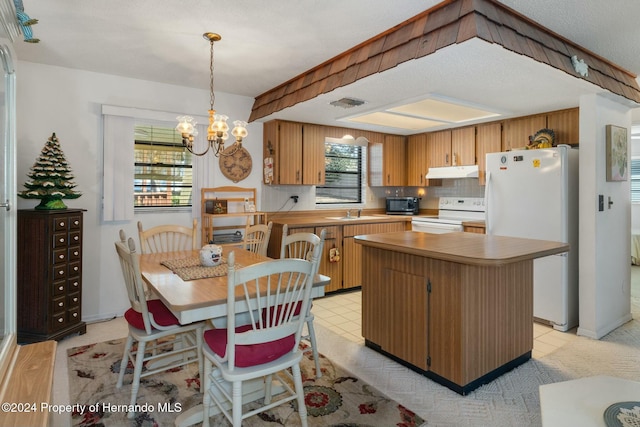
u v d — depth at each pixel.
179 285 1.98
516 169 3.48
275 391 2.24
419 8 2.22
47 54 3.02
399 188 5.78
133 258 1.95
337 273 4.45
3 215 1.62
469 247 2.36
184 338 2.64
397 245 2.47
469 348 2.23
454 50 2.13
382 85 2.85
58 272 2.97
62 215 2.99
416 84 2.83
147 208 3.75
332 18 2.36
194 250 3.12
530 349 2.70
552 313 3.31
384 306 2.73
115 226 3.59
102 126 3.49
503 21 2.12
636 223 6.54
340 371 2.54
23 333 2.90
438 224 4.59
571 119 3.61
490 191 3.67
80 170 3.40
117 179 3.53
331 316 3.67
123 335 3.15
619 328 3.36
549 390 1.29
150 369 2.52
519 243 2.54
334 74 3.01
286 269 1.71
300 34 2.60
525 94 3.11
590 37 2.53
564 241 3.21
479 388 2.31
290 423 1.96
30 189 2.92
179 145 3.90
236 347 1.70
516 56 2.22
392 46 2.48
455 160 4.72
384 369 2.56
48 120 3.26
